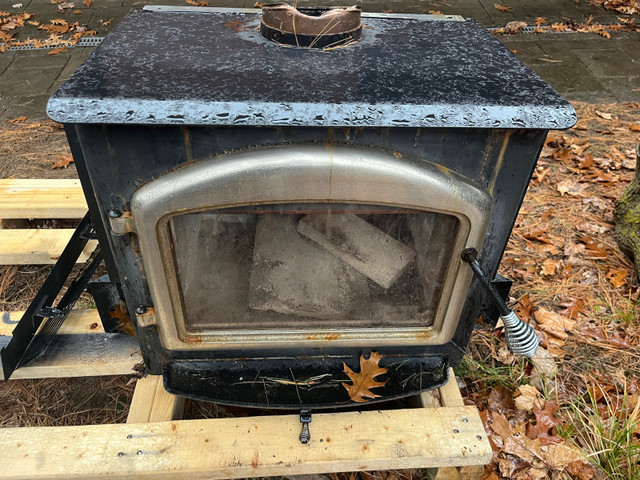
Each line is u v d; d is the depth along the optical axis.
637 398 1.43
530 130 0.83
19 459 1.07
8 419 1.36
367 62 0.94
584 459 1.28
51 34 3.59
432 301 1.08
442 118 0.78
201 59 0.92
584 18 3.98
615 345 1.59
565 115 0.80
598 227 2.06
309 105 0.77
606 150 2.55
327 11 1.11
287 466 1.08
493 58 0.99
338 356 1.17
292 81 0.85
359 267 1.09
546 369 1.50
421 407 1.25
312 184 0.83
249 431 1.13
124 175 0.85
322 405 1.15
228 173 0.81
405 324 1.11
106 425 1.14
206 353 1.14
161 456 1.08
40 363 1.27
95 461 1.07
